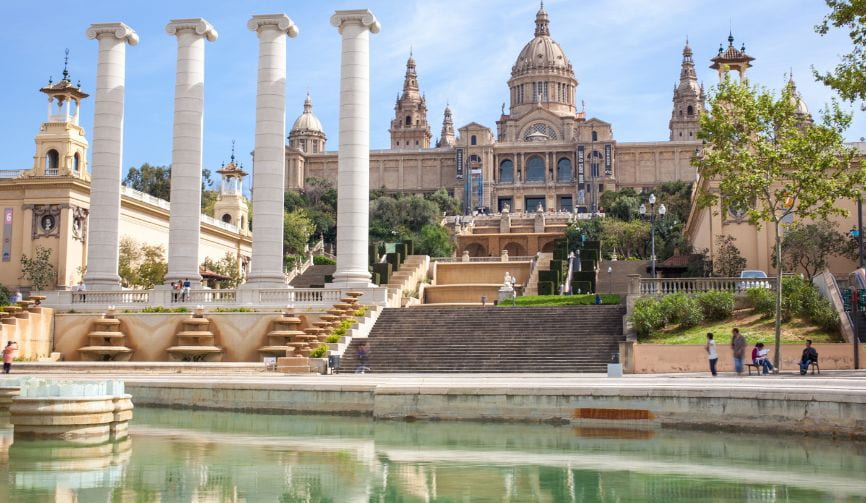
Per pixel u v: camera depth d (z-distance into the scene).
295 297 51.56
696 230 83.06
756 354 35.53
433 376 37.09
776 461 21.53
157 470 20.94
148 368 41.53
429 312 48.50
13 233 77.38
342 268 53.06
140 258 80.50
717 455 22.44
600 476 20.05
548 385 28.61
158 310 50.72
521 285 77.38
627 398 27.11
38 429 24.23
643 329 42.62
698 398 26.28
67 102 79.12
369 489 18.92
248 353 48.81
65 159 77.81
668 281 46.19
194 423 28.73
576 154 198.50
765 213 39.22
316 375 38.69
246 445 24.28
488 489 18.86
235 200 112.06
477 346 43.19
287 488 19.06
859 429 23.59
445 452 23.17
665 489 18.69
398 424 28.28
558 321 45.53
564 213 156.38
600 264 82.31
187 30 55.22
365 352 42.00
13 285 76.56
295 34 55.69
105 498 18.08
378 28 55.59
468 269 83.44
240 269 105.06
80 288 54.22
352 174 53.72
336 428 27.45
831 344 37.81
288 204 180.00
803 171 38.69
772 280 45.16
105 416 24.81
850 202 60.66
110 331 50.12
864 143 57.56
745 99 39.62
